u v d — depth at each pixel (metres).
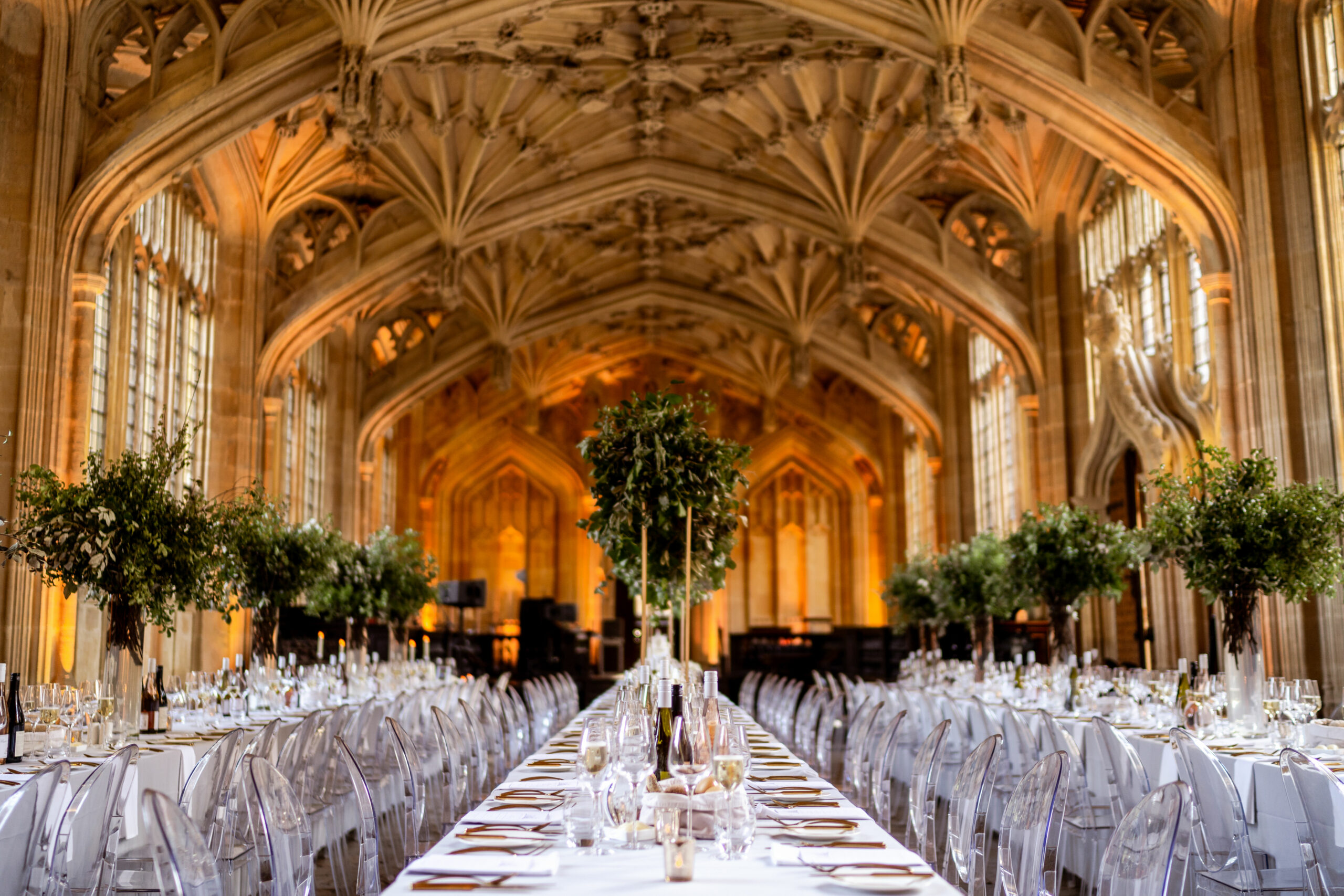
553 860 3.16
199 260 18.41
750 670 29.83
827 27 17.02
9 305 12.54
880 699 13.08
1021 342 20.75
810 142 20.70
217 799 5.66
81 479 13.06
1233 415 14.07
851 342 27.89
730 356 33.34
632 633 35.22
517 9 15.57
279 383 20.19
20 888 4.10
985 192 20.81
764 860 3.27
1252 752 6.94
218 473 18.48
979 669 15.67
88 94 13.82
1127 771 6.57
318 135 18.98
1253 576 8.15
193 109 14.07
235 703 9.80
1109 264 19.23
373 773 8.73
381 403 26.83
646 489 7.25
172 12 14.77
